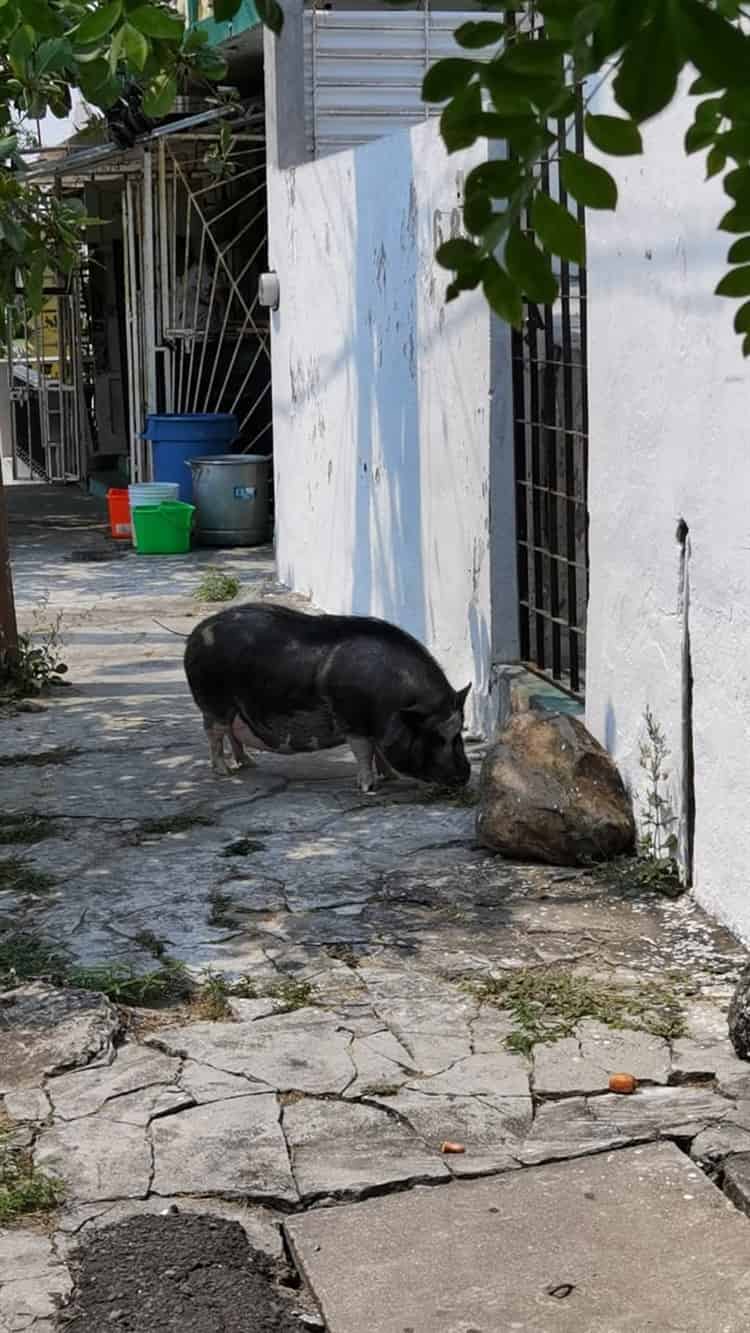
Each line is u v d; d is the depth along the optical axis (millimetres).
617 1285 4289
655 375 6852
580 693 8461
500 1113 5141
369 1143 4984
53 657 11586
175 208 18438
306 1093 5293
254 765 9109
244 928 6699
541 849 7293
